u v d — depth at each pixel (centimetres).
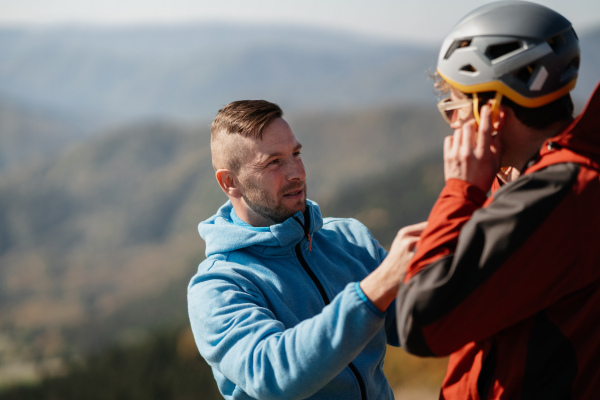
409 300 128
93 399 1617
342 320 146
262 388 155
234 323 168
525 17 130
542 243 122
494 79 130
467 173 134
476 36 133
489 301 123
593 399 128
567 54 130
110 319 16175
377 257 209
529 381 130
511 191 126
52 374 1997
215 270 185
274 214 189
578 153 127
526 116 132
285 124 192
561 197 123
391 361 991
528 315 126
